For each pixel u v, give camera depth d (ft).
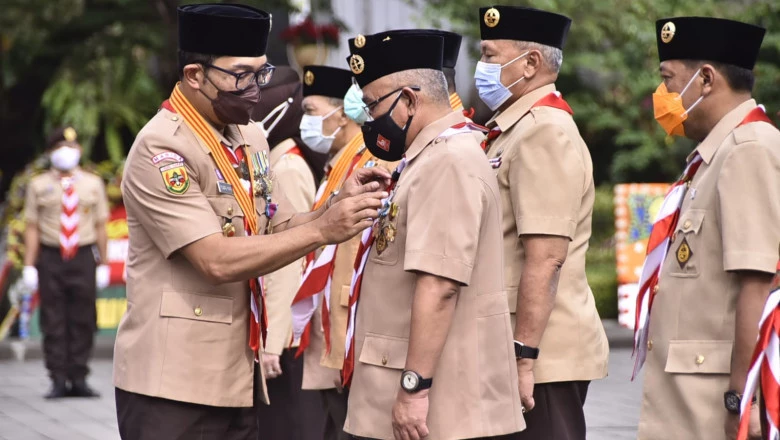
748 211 18.53
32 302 59.41
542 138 21.44
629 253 61.26
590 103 73.92
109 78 73.97
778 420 16.98
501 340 19.16
